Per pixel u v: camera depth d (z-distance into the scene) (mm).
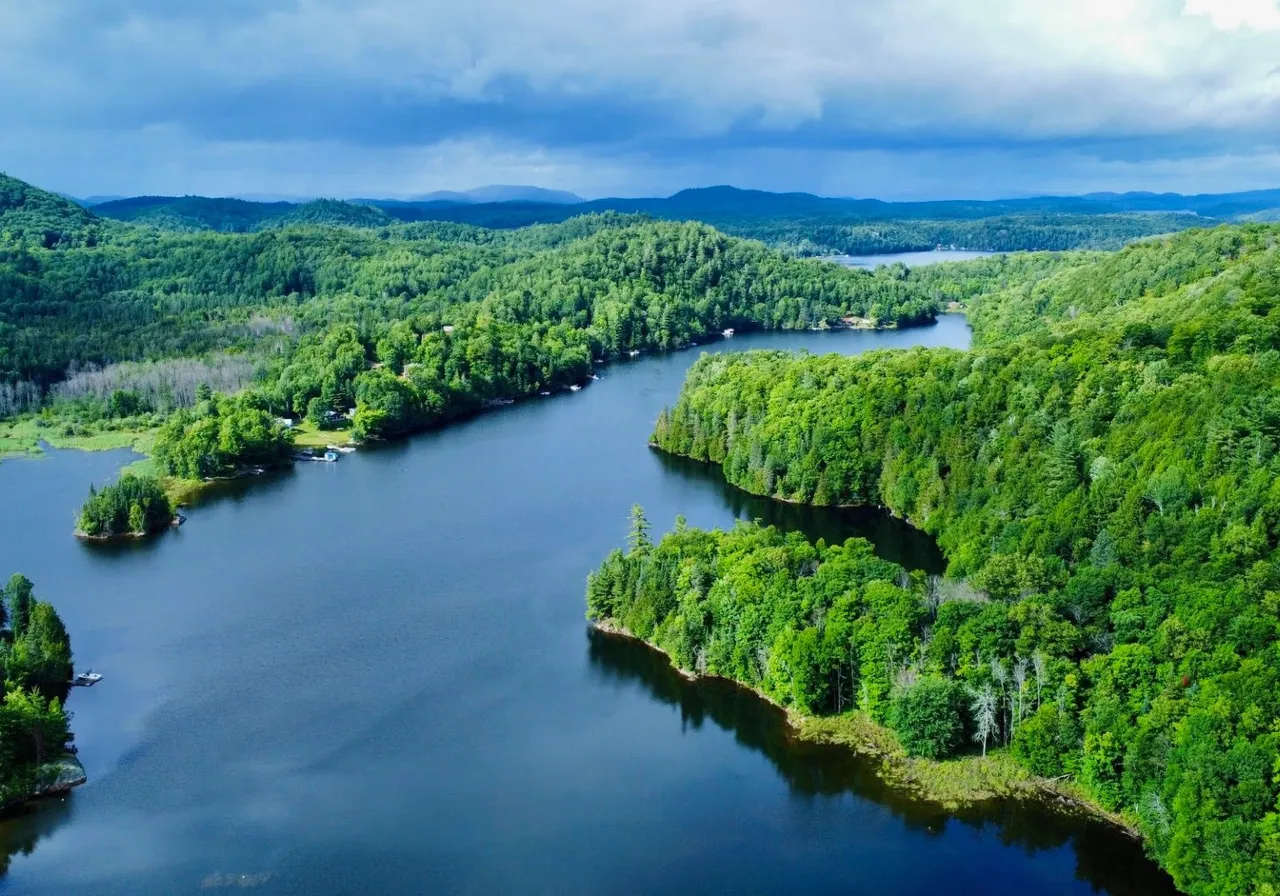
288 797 127250
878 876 111938
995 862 113500
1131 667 122938
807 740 137000
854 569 153125
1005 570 150750
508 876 112312
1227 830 100188
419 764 134250
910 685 135000
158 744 139375
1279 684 109688
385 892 109938
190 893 109938
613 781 130000
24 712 130625
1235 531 141375
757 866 113750
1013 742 128750
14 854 116562
